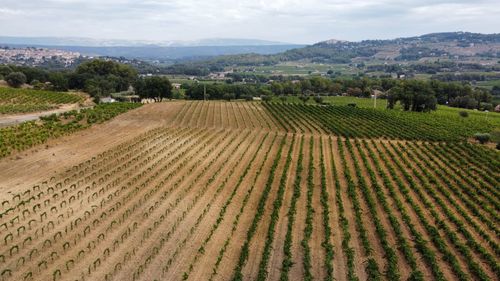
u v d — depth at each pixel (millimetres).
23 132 78062
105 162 64125
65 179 54812
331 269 33750
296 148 80375
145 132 89375
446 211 48062
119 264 33906
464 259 37812
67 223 41562
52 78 190125
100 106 123562
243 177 58969
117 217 43500
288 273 33844
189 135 88188
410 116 128500
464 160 76688
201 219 43781
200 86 189125
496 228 44281
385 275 34312
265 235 40500
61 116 102812
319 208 48375
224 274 33469
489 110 175625
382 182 59812
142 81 182375
